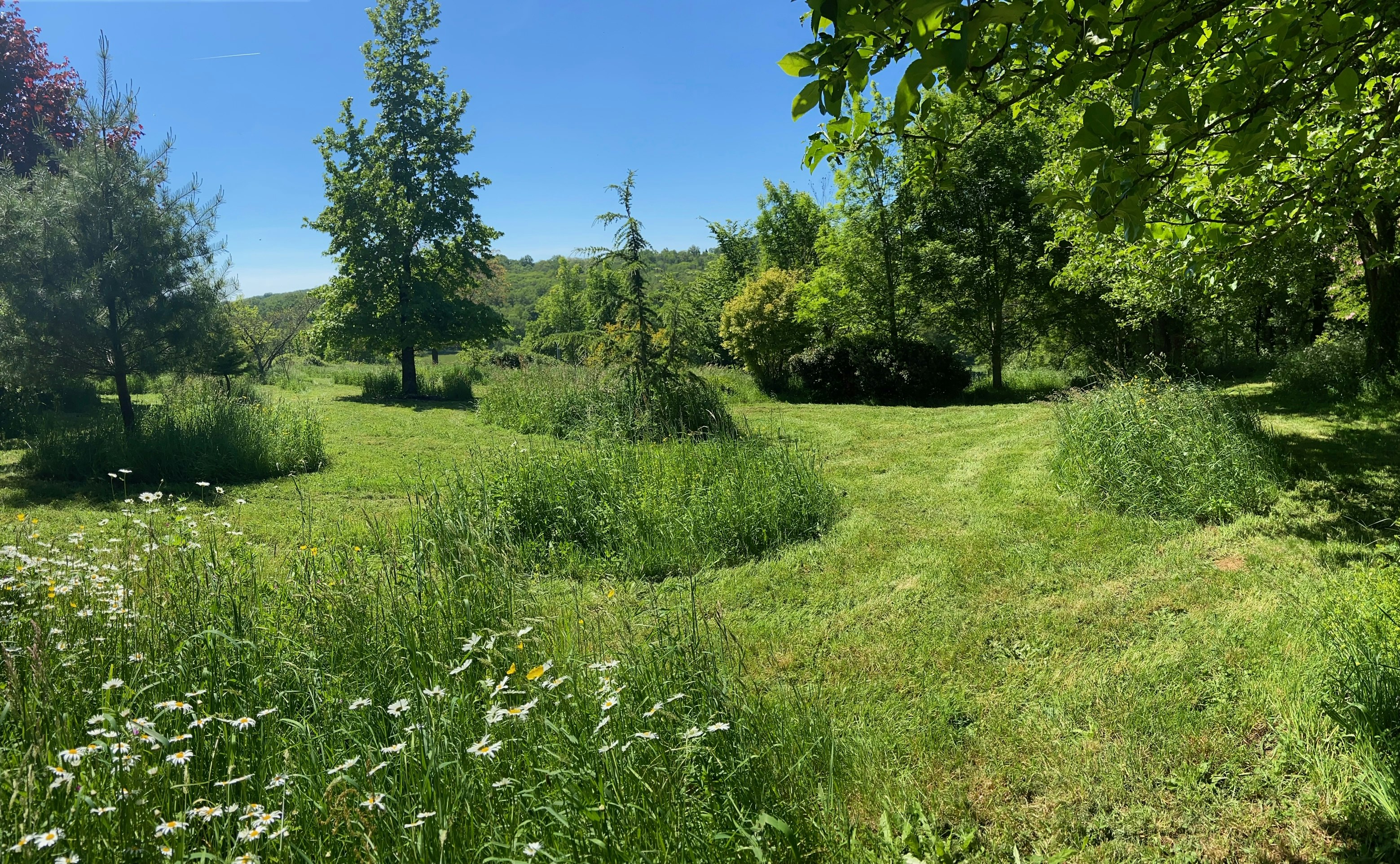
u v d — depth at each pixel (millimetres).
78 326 10141
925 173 3314
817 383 21156
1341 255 12359
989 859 2738
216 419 11258
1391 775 2805
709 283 40250
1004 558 5930
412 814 2256
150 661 3145
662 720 2936
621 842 2295
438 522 5754
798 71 2191
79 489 9422
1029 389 21297
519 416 15883
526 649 3559
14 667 2764
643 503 6820
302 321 33812
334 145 24500
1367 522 5875
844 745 3396
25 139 14000
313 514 8273
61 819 2051
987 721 3682
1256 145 2908
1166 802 3000
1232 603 4754
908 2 1794
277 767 2576
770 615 5148
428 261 27016
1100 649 4348
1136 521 6535
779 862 2523
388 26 24125
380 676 3307
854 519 7324
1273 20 2715
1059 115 9148
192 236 10914
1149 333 21516
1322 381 12422
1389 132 3928
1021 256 20453
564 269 48312
